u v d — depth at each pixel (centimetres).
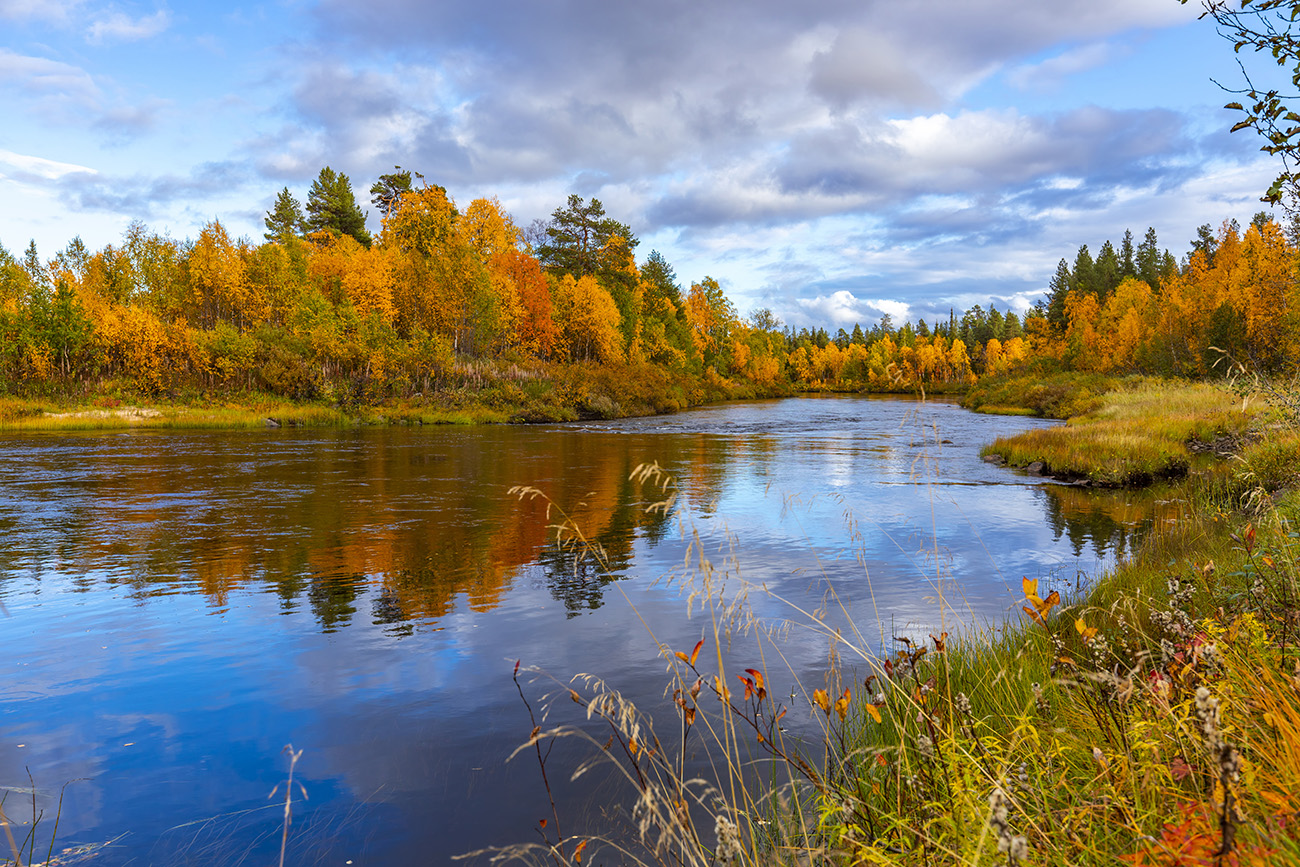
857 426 4269
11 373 4328
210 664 692
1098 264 11581
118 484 1889
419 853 385
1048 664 453
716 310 10969
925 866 223
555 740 521
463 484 1903
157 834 412
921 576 978
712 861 312
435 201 6550
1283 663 283
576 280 8975
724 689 313
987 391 6744
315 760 504
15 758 512
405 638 760
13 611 861
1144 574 744
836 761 399
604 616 826
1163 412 2934
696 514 1473
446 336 6103
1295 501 683
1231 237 7288
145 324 4672
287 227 8912
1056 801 255
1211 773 200
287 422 4178
